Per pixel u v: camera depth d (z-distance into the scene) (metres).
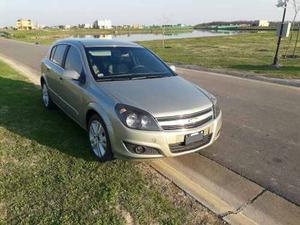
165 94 4.45
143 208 3.49
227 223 3.32
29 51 25.02
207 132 4.38
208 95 4.83
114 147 4.20
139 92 4.45
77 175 4.12
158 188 3.91
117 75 5.02
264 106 8.04
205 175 4.34
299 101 8.64
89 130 4.80
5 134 5.45
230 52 23.86
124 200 3.62
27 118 6.34
